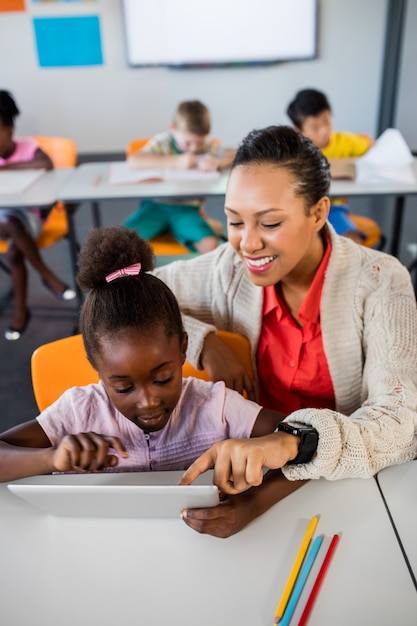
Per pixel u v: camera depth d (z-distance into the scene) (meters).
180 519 0.82
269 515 0.82
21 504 0.86
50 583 0.73
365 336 1.07
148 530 0.80
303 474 0.83
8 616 0.69
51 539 0.79
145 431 0.95
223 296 1.22
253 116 5.21
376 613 0.68
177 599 0.70
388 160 2.51
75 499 0.75
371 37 4.92
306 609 0.68
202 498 0.73
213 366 1.10
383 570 0.73
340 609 0.69
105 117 5.21
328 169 0.98
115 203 4.62
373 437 0.86
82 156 5.35
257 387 1.26
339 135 2.87
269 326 1.17
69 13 4.81
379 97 5.14
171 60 4.99
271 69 5.03
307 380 1.17
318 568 0.74
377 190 2.29
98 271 0.98
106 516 0.82
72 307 3.01
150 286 0.88
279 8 4.79
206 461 0.78
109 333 0.84
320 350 1.13
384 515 0.82
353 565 0.74
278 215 0.91
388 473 0.90
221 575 0.73
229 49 4.95
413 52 5.06
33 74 5.04
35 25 4.85
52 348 1.11
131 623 0.67
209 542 0.78
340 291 1.08
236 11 4.81
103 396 1.01
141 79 5.07
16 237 2.57
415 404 0.93
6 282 3.32
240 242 0.96
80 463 0.79
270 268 0.97
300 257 0.98
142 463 1.03
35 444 0.99
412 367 0.97
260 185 0.90
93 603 0.70
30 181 2.51
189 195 2.31
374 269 1.07
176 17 4.83
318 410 0.86
